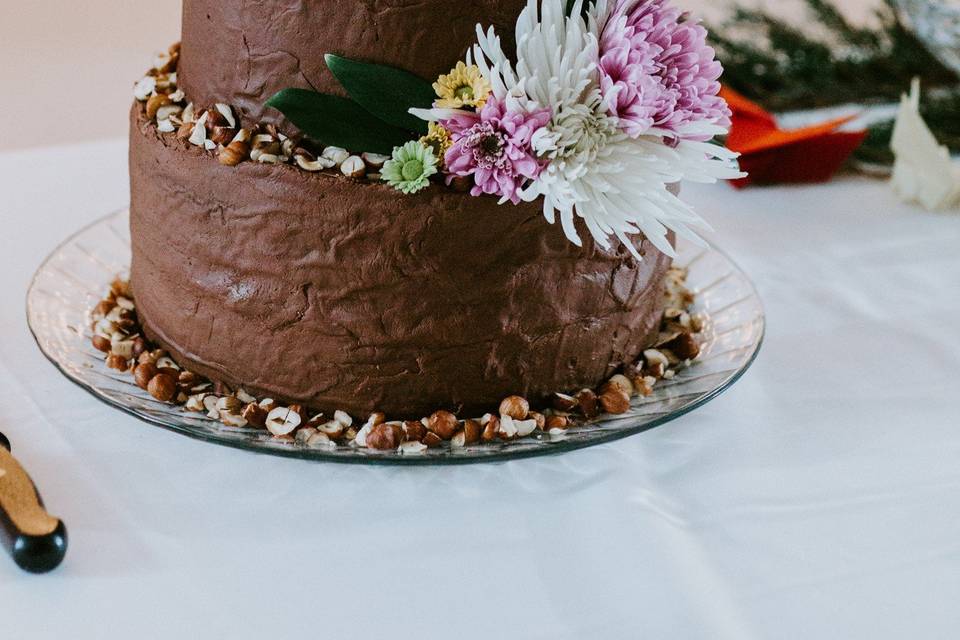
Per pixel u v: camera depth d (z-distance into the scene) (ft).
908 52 3.70
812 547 2.25
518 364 2.47
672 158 2.31
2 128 4.76
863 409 2.63
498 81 2.23
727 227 3.32
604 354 2.57
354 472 2.38
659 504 2.33
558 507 2.31
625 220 2.31
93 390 2.43
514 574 2.16
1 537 2.11
